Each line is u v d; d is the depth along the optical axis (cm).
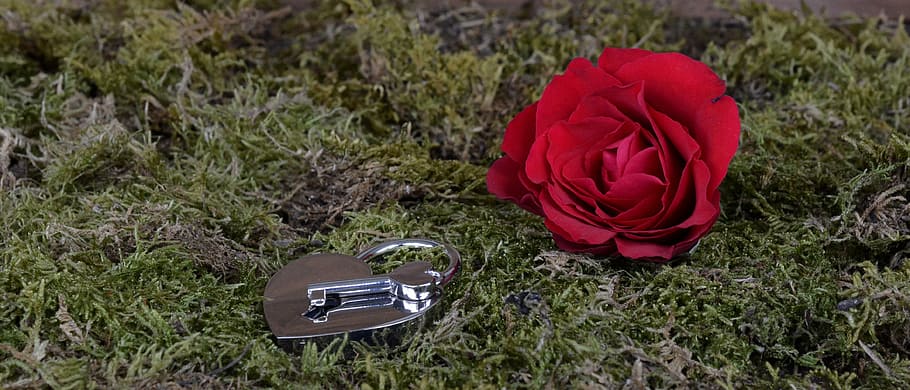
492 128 52
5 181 47
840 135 49
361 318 41
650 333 40
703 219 40
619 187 41
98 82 53
